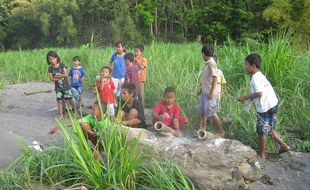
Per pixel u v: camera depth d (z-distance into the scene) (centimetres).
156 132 566
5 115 919
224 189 519
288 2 2138
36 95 1241
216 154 529
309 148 707
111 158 530
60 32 3353
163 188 496
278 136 673
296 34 2048
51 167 507
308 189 575
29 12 3603
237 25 2345
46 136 722
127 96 666
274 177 604
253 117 734
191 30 2958
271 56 910
